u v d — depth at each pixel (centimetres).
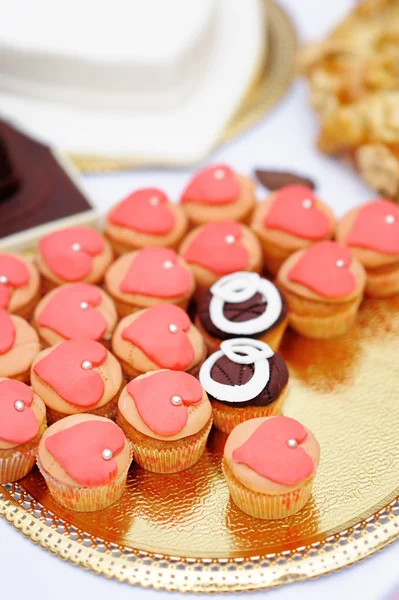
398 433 85
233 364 84
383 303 93
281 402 85
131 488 82
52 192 99
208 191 95
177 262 90
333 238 94
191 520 80
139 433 81
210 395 83
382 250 91
